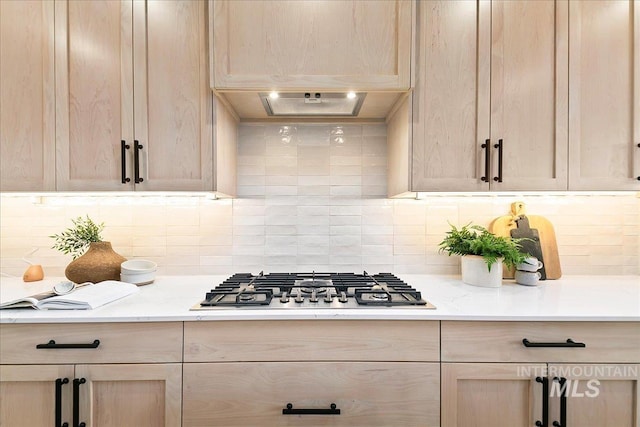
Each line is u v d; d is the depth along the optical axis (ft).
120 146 4.39
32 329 3.52
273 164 5.70
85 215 5.54
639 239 5.56
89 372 3.51
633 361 3.57
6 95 4.42
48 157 4.40
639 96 4.46
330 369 3.57
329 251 5.70
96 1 4.38
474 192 4.48
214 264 5.64
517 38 4.42
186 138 4.43
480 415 3.60
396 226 5.70
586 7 4.47
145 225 5.59
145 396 3.57
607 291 4.58
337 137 5.70
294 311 3.59
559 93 4.44
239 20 4.31
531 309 3.72
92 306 3.68
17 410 3.57
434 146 4.43
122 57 4.38
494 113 4.42
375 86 4.32
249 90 4.37
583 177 4.46
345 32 4.32
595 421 3.58
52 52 4.39
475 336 3.58
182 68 4.41
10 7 4.39
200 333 3.56
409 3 4.31
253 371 3.56
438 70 4.42
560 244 5.59
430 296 4.27
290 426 3.58
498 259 4.76
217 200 5.65
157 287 4.82
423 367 3.57
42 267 5.49
